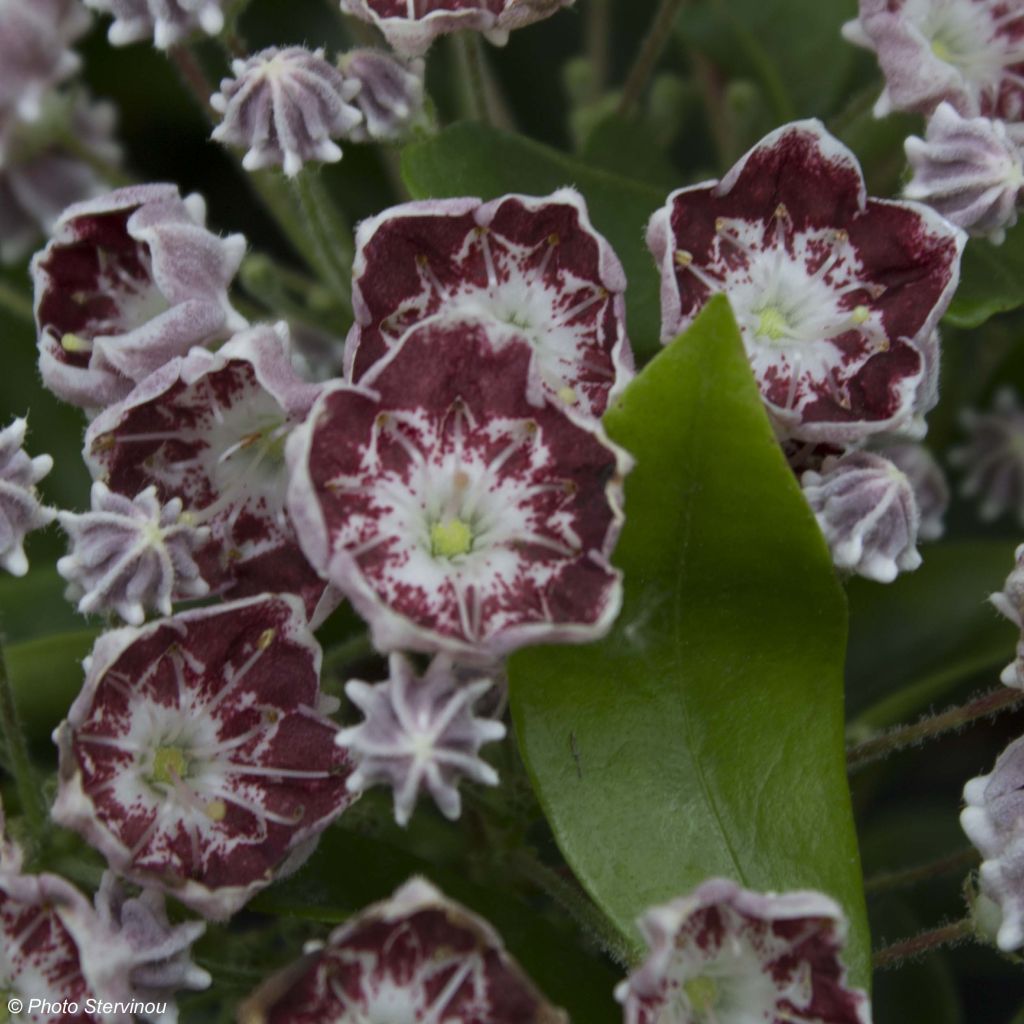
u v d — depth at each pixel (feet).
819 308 0.94
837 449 0.93
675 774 0.89
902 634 1.02
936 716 0.94
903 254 0.94
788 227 0.95
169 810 0.90
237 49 1.00
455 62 1.09
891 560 0.93
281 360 0.92
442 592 0.88
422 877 0.87
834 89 1.09
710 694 0.90
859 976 0.88
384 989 0.86
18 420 0.94
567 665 0.89
